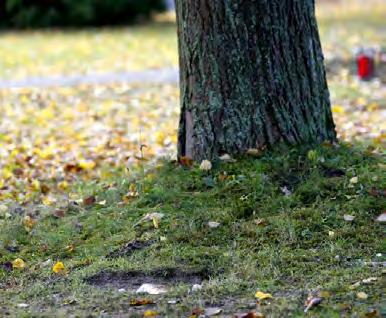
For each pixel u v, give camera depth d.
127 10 41.19
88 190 12.12
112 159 14.64
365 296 8.14
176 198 10.75
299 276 8.87
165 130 16.94
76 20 40.53
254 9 11.06
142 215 10.52
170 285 8.93
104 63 28.16
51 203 11.76
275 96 11.27
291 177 10.88
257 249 9.59
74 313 8.20
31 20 40.22
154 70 26.25
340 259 9.23
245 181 10.80
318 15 44.47
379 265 9.00
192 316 7.89
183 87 11.56
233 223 10.09
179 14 11.40
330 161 11.15
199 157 11.45
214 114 11.30
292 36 11.27
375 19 40.62
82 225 10.56
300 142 11.43
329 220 10.03
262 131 11.30
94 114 19.33
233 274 8.98
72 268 9.48
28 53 31.39
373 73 23.14
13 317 8.12
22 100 21.52
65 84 24.19
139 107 20.25
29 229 10.66
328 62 25.73
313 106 11.54
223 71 11.20
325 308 7.95
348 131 15.91
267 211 10.31
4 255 9.95
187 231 9.98
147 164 12.69
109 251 9.79
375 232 9.77
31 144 16.36
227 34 11.12
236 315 7.84
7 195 12.50
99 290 8.83
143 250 9.71
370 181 10.71
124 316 8.05
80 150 15.71
